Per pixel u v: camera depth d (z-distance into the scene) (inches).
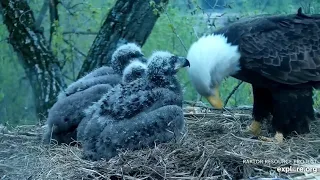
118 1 452.8
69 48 514.3
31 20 466.3
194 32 519.8
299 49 314.3
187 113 366.6
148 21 451.2
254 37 314.3
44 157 293.4
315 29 322.0
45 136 323.9
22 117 627.5
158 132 283.9
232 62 312.3
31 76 472.1
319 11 498.9
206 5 523.8
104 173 263.7
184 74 543.5
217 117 363.6
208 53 310.5
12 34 463.5
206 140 308.8
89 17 558.9
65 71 566.9
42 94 466.9
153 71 295.7
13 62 620.1
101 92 319.3
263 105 338.6
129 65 313.3
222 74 313.4
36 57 466.3
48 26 603.8
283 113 319.0
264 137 328.2
